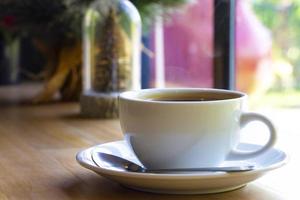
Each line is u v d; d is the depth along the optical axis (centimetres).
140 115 49
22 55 145
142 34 106
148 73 113
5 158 61
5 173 55
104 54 91
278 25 145
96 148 55
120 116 51
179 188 45
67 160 60
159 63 119
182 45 123
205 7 118
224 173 45
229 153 50
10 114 91
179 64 123
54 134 74
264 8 141
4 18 108
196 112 47
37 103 104
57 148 66
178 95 54
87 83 95
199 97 53
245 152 50
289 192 47
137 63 94
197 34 120
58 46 107
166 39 123
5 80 136
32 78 145
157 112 48
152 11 102
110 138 71
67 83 107
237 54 112
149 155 49
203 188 45
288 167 54
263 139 65
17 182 51
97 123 83
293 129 76
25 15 105
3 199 47
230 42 101
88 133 75
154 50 117
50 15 103
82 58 103
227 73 102
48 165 57
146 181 45
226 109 48
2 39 134
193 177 44
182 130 48
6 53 135
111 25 92
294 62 146
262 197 46
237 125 50
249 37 124
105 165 50
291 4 150
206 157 49
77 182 51
